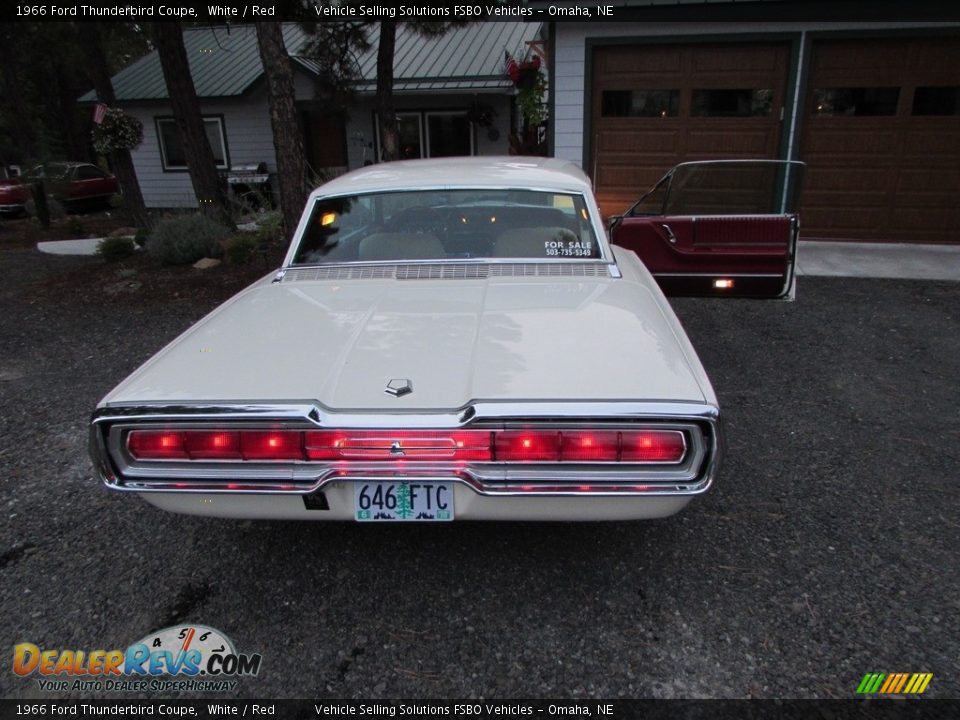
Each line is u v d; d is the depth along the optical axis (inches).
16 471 125.5
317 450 75.1
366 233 124.6
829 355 184.9
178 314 242.4
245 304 104.7
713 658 78.9
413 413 73.3
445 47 585.3
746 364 178.7
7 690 76.4
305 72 550.0
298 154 281.3
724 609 86.7
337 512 79.4
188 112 365.4
